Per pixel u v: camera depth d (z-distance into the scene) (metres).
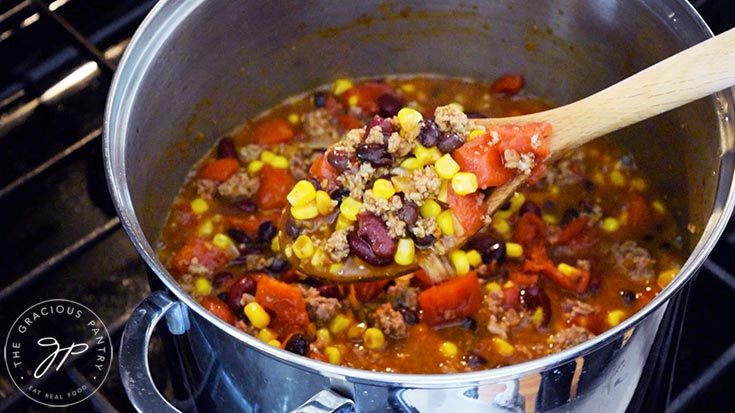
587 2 0.49
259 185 0.51
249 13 0.49
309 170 0.50
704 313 0.50
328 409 0.36
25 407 0.47
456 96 0.55
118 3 0.56
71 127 0.55
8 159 0.54
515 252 0.48
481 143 0.43
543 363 0.36
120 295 0.51
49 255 0.52
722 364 0.47
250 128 0.54
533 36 0.52
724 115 0.43
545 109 0.54
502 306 0.46
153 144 0.48
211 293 0.48
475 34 0.53
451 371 0.45
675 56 0.41
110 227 0.50
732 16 0.56
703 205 0.45
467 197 0.43
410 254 0.44
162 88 0.47
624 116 0.43
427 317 0.46
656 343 0.40
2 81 0.56
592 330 0.47
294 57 0.53
